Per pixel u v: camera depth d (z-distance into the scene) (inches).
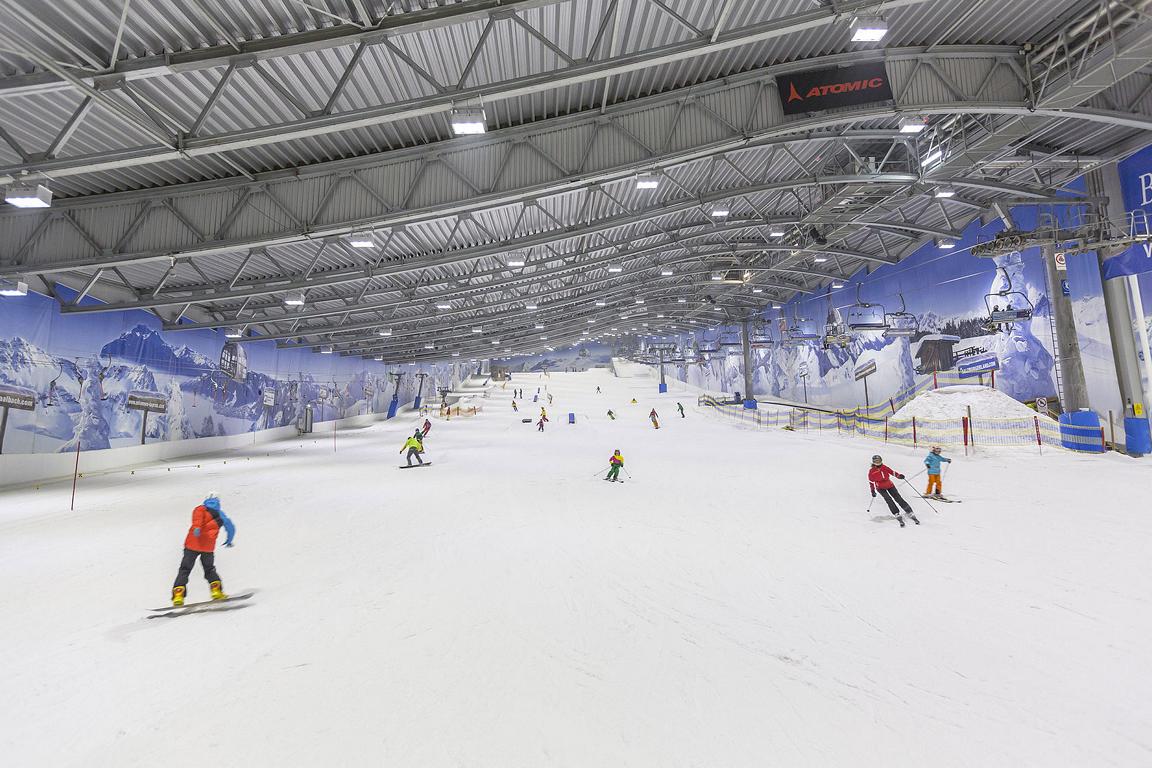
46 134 420.2
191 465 872.9
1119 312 737.0
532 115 520.4
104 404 818.2
